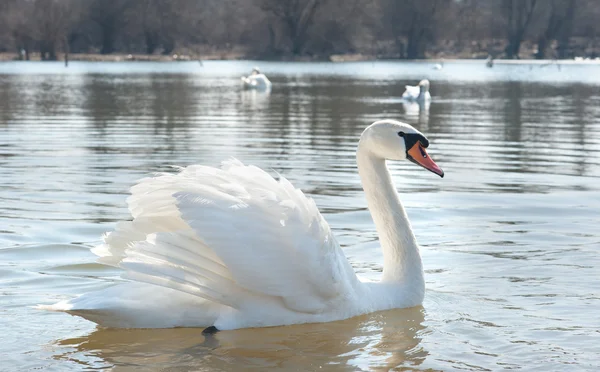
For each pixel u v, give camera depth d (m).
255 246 7.24
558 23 109.19
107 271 9.17
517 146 19.22
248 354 7.10
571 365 6.86
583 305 8.29
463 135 21.59
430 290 8.80
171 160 16.25
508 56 112.88
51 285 8.68
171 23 114.88
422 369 6.82
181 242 7.20
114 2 111.38
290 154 17.23
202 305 7.52
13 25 107.06
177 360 6.96
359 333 7.61
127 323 7.34
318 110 30.12
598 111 29.78
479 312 8.15
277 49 110.50
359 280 8.13
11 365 6.82
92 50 117.88
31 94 38.53
